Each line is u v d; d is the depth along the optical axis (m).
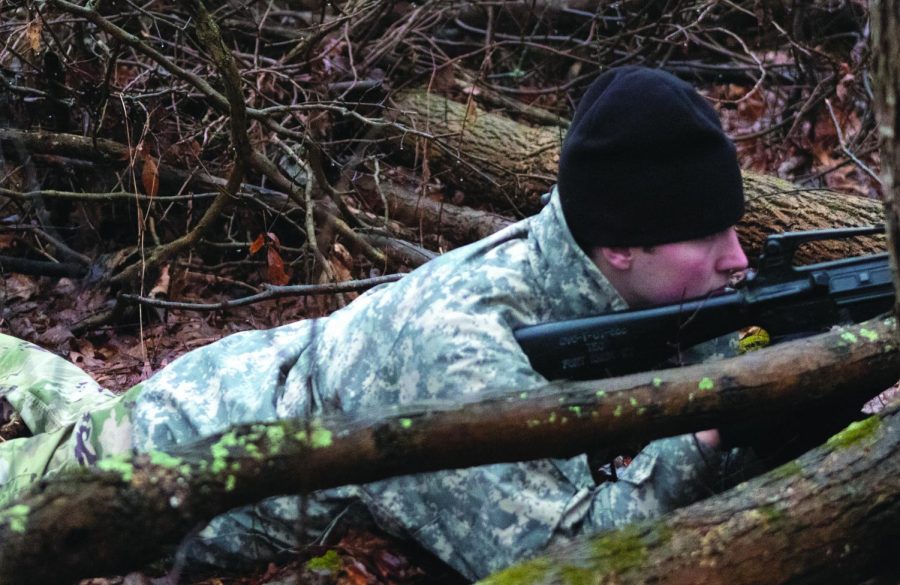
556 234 2.08
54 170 4.64
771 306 2.02
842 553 1.77
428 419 1.71
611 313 2.04
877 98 1.74
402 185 4.78
